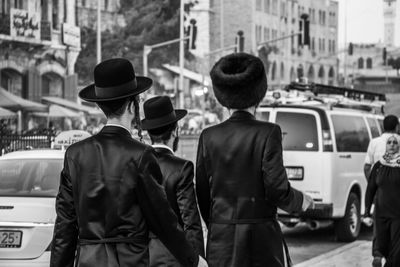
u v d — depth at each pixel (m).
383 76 114.19
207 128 6.02
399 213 9.52
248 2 76.81
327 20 100.06
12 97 39.28
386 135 12.36
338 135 14.62
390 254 9.54
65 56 52.47
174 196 6.42
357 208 15.12
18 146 20.19
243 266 5.70
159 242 6.28
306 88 17.92
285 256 5.89
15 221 8.85
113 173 4.46
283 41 86.62
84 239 4.48
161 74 69.56
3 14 45.75
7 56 46.50
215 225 5.83
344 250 13.49
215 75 5.93
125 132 4.61
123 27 68.75
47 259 8.80
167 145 6.75
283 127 14.49
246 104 5.88
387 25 113.94
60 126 46.91
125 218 4.43
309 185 14.26
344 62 114.00
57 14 51.91
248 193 5.74
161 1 70.38
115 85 4.51
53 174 9.73
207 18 73.31
